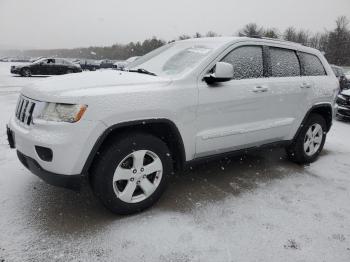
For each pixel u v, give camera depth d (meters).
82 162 2.71
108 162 2.81
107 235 2.72
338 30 45.09
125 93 2.85
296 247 2.71
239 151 3.88
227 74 3.23
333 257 2.61
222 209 3.27
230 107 3.55
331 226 3.07
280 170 4.50
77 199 3.30
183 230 2.85
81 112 2.64
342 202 3.59
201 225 2.95
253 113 3.82
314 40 52.16
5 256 2.40
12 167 4.07
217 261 2.49
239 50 3.77
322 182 4.15
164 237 2.74
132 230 2.81
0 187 3.49
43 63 22.27
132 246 2.60
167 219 3.02
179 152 3.31
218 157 3.69
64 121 2.64
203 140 3.40
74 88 2.78
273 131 4.12
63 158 2.65
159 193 3.19
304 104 4.45
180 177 4.04
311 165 4.82
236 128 3.67
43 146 2.66
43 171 2.75
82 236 2.69
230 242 2.72
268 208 3.35
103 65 33.97
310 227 3.03
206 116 3.37
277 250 2.65
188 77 3.27
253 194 3.66
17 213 2.98
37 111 2.78
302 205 3.46
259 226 2.99
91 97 2.70
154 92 3.00
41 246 2.54
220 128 3.54
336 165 4.88
